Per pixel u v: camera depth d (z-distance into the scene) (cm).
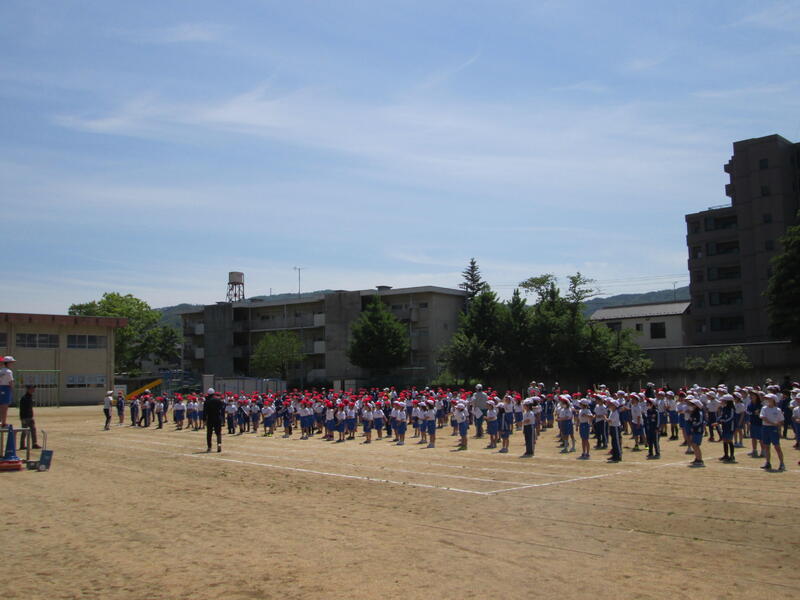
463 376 6131
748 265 6781
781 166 6675
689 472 1833
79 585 912
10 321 6197
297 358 7188
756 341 6650
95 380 6650
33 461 2191
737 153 6944
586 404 2288
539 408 2995
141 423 4381
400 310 7225
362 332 6519
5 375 2131
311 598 851
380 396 4078
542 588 876
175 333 9812
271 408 3588
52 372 6184
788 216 6650
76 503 1525
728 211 7075
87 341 6638
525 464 2117
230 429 3703
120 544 1138
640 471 1886
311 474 1962
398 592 868
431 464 2156
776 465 1930
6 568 995
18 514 1398
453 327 7350
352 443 2991
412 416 3462
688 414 2008
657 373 5544
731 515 1282
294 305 7988
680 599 830
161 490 1705
